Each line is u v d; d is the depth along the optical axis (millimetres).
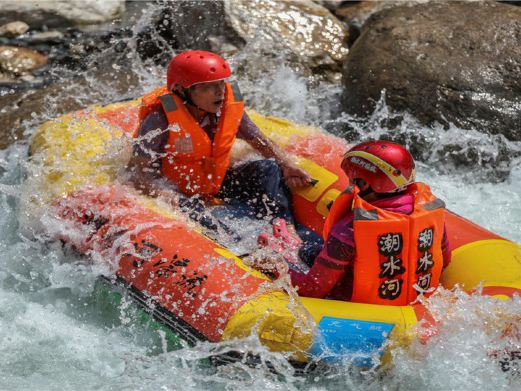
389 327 9156
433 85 16219
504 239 11125
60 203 11625
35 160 12422
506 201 14570
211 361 9656
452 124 15859
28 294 11625
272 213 12109
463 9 17828
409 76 16469
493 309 9320
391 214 9234
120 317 10711
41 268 11797
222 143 11828
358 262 9273
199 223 11703
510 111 15773
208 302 9703
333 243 9383
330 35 19688
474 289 10055
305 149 13117
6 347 10516
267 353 9312
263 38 19078
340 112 17469
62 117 13359
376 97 16578
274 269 10328
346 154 9531
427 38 17094
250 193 12406
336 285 9828
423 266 9594
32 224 11836
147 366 9898
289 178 12516
